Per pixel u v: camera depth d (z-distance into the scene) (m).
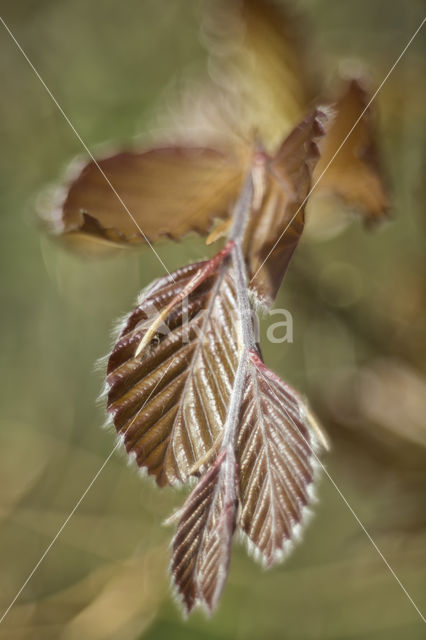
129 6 0.58
